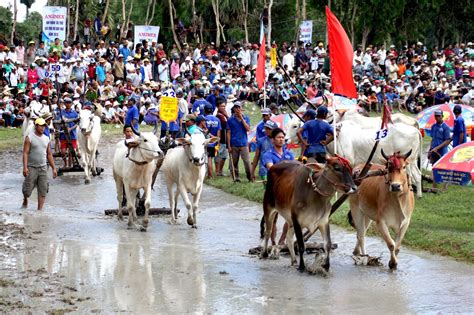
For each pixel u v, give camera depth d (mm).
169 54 44750
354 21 43438
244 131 20031
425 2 45031
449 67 38406
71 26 43094
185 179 15133
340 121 19281
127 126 15766
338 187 11328
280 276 11609
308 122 14883
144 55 35156
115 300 10203
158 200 18609
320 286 11078
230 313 9789
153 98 31234
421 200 17625
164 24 47000
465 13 48969
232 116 20062
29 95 30438
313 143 14805
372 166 12578
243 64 37750
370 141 17922
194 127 16391
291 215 11797
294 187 11734
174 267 12016
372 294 10703
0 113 30281
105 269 11781
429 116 22562
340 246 13797
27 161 16719
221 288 10891
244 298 10438
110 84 32688
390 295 10664
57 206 17562
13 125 30469
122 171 15188
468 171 14391
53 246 13188
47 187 16953
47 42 32938
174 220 15781
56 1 42000
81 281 11078
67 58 32500
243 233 14883
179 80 31547
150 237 14289
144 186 14945
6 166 23141
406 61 39250
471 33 49906
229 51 39531
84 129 20516
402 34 45500
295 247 13008
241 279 11391
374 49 39312
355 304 10242
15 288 10602
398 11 42750
